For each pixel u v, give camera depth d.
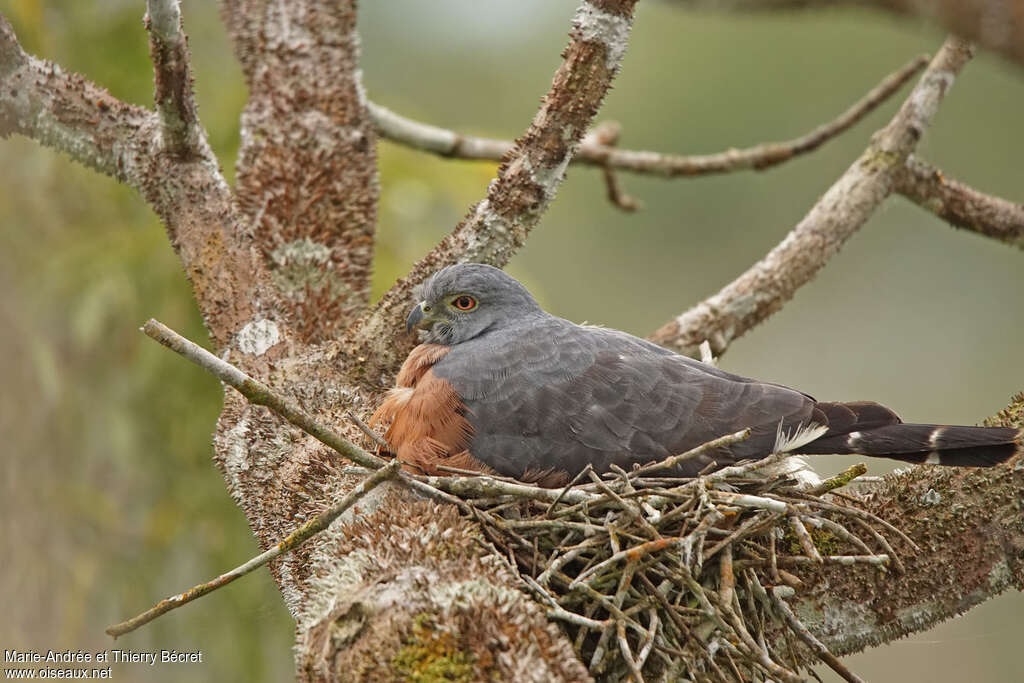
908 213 19.16
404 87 18.45
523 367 8.76
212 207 8.88
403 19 18.56
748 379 8.85
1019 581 7.54
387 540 6.48
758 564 7.29
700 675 6.95
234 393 8.35
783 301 10.60
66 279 12.71
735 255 19.45
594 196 19.53
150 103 12.92
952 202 10.85
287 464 7.81
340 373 8.66
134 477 13.11
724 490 7.65
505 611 5.94
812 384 18.69
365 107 10.10
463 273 8.79
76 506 12.79
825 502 7.46
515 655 5.71
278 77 9.91
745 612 7.31
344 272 9.58
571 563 7.30
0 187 12.89
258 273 8.78
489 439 8.55
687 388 8.60
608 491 7.20
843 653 7.52
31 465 12.80
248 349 8.52
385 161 13.48
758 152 11.79
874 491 7.84
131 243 12.81
